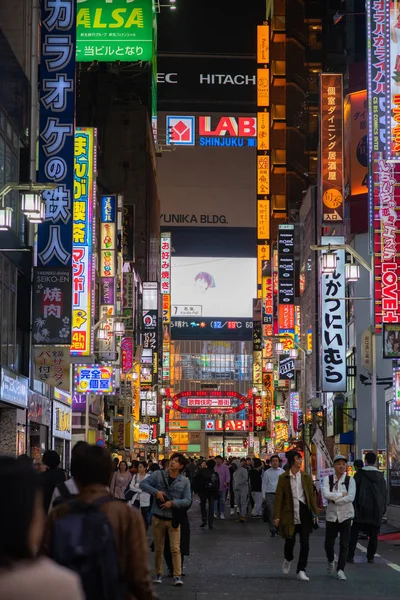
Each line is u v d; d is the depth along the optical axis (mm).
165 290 161750
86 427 58750
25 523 4211
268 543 31250
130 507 7293
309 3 156000
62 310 41281
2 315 39156
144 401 110250
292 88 155625
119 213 82125
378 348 55688
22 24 43906
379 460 51719
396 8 42156
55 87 42594
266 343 121438
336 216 61250
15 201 41750
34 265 44625
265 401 136125
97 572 5918
